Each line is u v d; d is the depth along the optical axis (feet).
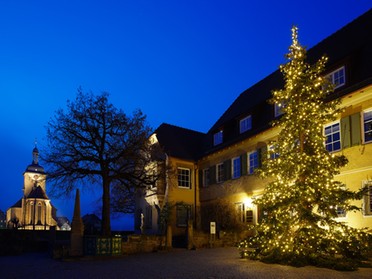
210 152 104.06
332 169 50.98
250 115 93.71
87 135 78.28
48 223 318.86
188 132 122.42
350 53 68.18
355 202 62.90
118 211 136.26
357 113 64.59
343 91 66.28
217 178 102.37
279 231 50.08
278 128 81.05
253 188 87.86
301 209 49.32
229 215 90.22
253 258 53.11
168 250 74.18
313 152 52.26
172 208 99.60
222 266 48.03
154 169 86.22
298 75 53.62
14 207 331.57
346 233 48.06
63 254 67.46
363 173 62.69
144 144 81.30
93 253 66.59
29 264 61.00
